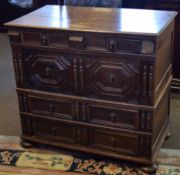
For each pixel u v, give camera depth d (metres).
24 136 2.20
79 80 1.93
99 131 2.00
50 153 2.16
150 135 1.88
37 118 2.12
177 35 2.58
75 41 1.84
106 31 1.77
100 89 1.91
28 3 3.81
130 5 2.64
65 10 2.22
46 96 2.04
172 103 2.67
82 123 2.01
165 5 2.55
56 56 1.94
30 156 2.14
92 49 1.84
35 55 1.99
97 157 2.10
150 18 1.97
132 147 1.95
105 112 1.95
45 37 1.91
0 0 4.09
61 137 2.11
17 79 2.08
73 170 2.01
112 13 2.12
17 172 2.01
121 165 2.03
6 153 2.17
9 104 2.73
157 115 1.95
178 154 2.12
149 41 1.71
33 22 1.97
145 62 1.76
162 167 2.02
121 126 1.93
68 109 2.03
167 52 2.01
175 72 2.70
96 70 1.88
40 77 2.03
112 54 1.81
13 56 2.04
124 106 1.88
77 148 2.07
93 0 2.45
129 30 1.75
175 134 2.32
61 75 1.97
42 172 2.00
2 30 4.23
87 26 1.86
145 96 1.82
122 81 1.84
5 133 2.38
